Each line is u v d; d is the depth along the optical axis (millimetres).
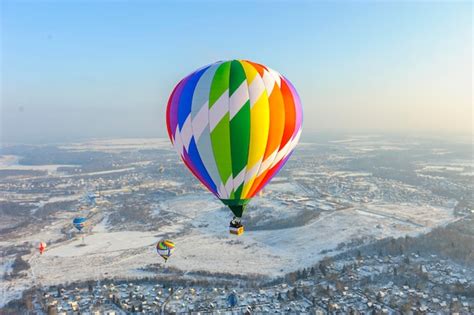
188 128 34281
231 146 33531
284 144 35812
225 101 32875
